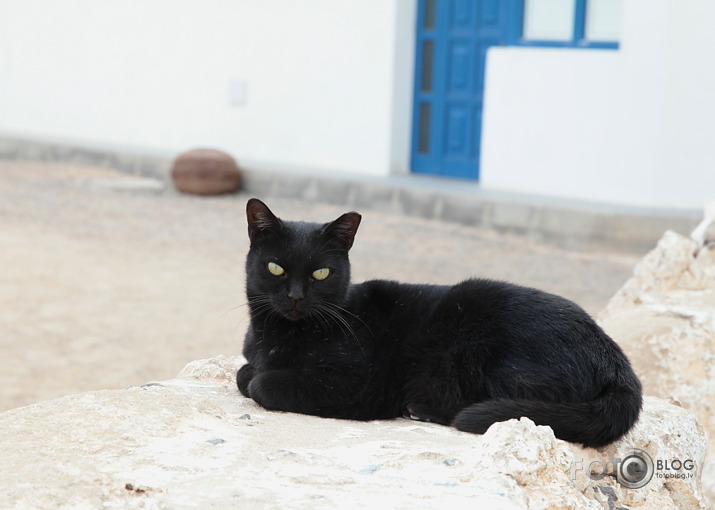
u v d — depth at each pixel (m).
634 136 11.68
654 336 5.38
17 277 10.01
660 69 11.37
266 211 3.85
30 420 3.02
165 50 16.20
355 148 14.50
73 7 17.19
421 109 14.36
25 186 14.95
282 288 3.75
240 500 2.46
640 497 3.20
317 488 2.57
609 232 11.38
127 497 2.49
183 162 14.70
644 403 3.88
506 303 3.58
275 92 15.13
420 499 2.50
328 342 3.71
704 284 6.12
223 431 3.08
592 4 12.20
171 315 8.88
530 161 12.62
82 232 12.19
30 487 2.51
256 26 15.12
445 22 13.85
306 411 3.61
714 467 4.83
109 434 2.91
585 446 3.21
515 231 12.16
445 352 3.62
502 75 12.71
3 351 7.75
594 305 9.09
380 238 11.88
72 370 7.34
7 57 18.12
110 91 17.03
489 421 3.23
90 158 16.61
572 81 12.09
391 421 3.61
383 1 13.84
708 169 11.37
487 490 2.58
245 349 4.04
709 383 5.19
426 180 13.88
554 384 3.40
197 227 12.70
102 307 9.09
